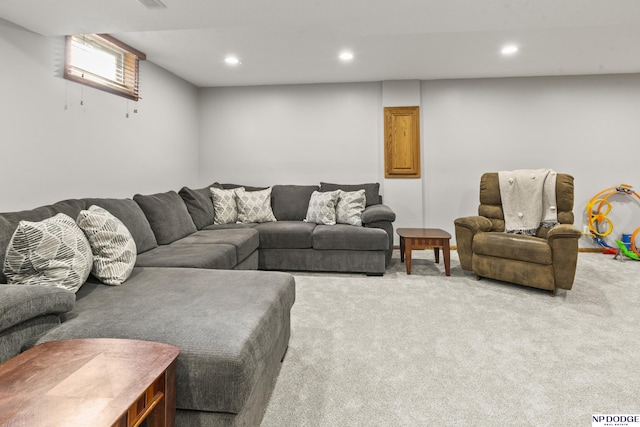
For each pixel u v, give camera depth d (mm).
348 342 1905
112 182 2930
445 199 4418
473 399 1411
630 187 3992
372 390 1478
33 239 1406
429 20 2135
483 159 4336
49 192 2312
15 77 2076
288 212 4062
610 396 1418
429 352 1793
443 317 2244
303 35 2951
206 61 3541
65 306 1268
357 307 2428
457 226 3193
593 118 4148
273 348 1441
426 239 3219
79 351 943
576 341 1893
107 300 1442
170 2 1893
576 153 4191
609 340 1900
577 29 2854
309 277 3197
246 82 4359
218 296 1467
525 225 3189
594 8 1984
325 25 2213
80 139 2572
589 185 4184
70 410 693
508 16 2062
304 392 1461
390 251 3477
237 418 1050
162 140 3732
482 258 2975
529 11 1998
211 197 3846
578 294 2666
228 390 1019
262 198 3994
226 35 2926
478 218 3240
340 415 1323
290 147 4566
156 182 3615
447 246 3176
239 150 4621
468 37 3010
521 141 4270
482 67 3809
